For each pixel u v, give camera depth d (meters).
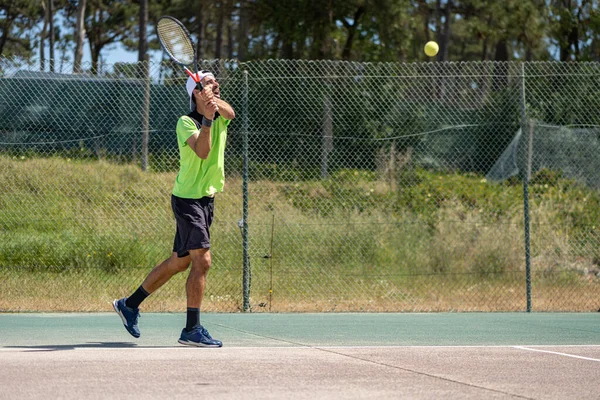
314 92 21.61
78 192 19.67
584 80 23.33
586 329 14.09
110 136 21.08
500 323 14.86
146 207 19.67
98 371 8.80
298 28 38.91
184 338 10.73
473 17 43.03
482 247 20.47
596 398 8.02
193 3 59.09
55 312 15.32
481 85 28.84
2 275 17.28
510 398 7.91
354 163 23.55
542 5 42.28
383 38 39.41
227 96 19.89
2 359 9.53
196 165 10.42
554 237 20.98
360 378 8.75
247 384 8.25
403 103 26.19
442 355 10.62
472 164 27.81
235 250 18.30
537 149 24.36
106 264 18.38
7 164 19.56
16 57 17.23
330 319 15.09
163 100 20.55
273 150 20.69
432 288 19.16
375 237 19.98
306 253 19.11
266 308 16.48
